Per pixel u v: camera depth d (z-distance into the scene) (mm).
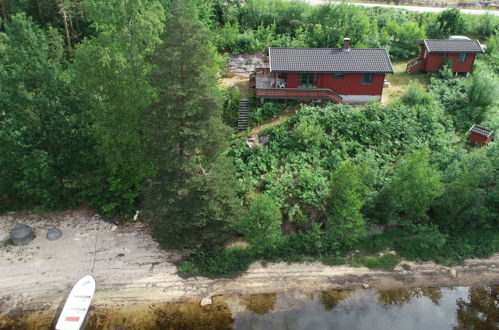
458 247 27672
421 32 45469
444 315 24109
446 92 37750
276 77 36312
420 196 26391
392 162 31391
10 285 24609
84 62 23812
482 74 37375
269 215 24281
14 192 29938
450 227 28312
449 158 30656
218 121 22094
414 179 26109
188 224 24047
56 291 24484
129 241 27844
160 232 25094
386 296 25141
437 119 34625
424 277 26281
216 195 23641
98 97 25688
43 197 28703
